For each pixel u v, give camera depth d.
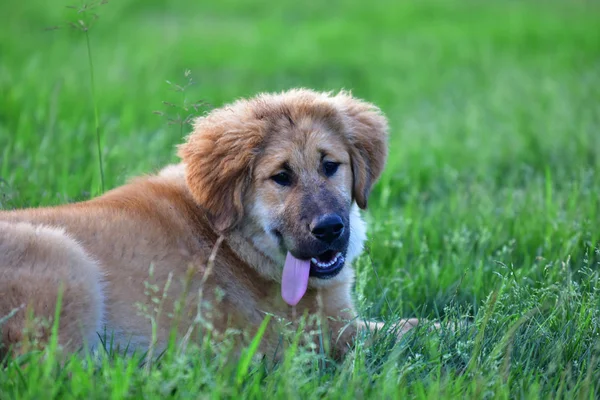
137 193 7.79
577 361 6.97
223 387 5.79
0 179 9.97
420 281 9.02
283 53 24.33
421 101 19.50
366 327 7.48
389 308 8.23
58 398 5.67
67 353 6.25
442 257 9.81
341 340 7.76
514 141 14.71
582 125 15.06
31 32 24.41
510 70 21.81
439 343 7.13
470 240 10.01
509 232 10.16
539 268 8.97
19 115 14.46
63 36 23.73
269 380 6.23
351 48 25.42
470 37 27.09
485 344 7.03
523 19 30.94
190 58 22.72
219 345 6.78
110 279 6.80
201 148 7.77
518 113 16.80
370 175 8.33
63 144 12.44
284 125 7.70
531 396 6.00
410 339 7.23
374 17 31.83
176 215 7.62
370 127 8.39
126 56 21.20
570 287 7.76
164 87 18.25
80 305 6.44
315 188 7.50
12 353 6.05
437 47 25.47
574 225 9.99
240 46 25.09
